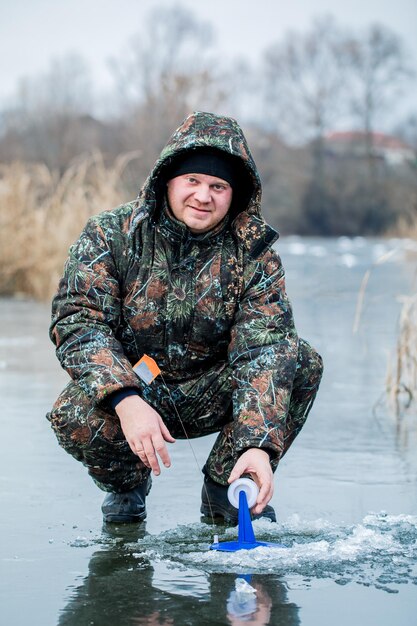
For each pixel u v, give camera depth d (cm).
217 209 337
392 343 858
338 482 412
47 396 610
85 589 282
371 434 511
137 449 312
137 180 1395
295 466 440
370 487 404
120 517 354
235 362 342
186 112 4631
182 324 347
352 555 311
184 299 346
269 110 6097
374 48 6184
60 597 276
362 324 983
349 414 564
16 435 498
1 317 1065
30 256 1288
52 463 443
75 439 342
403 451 471
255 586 284
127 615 263
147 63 5481
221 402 357
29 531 341
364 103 6141
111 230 344
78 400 340
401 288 1364
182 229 341
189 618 260
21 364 741
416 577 292
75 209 1249
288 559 307
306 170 5931
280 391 332
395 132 6281
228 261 346
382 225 5784
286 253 2602
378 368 736
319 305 1187
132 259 344
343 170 5928
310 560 306
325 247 3206
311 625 256
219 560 307
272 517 357
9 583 288
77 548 322
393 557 309
